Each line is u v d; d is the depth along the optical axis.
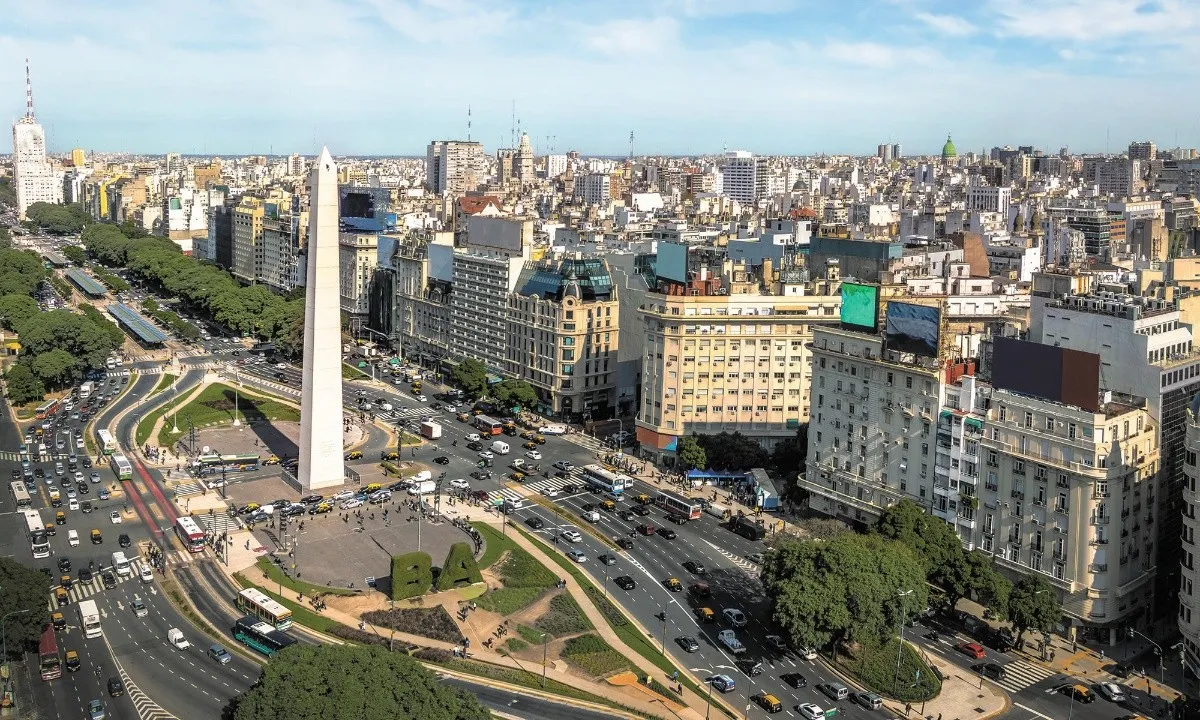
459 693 184.62
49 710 196.00
